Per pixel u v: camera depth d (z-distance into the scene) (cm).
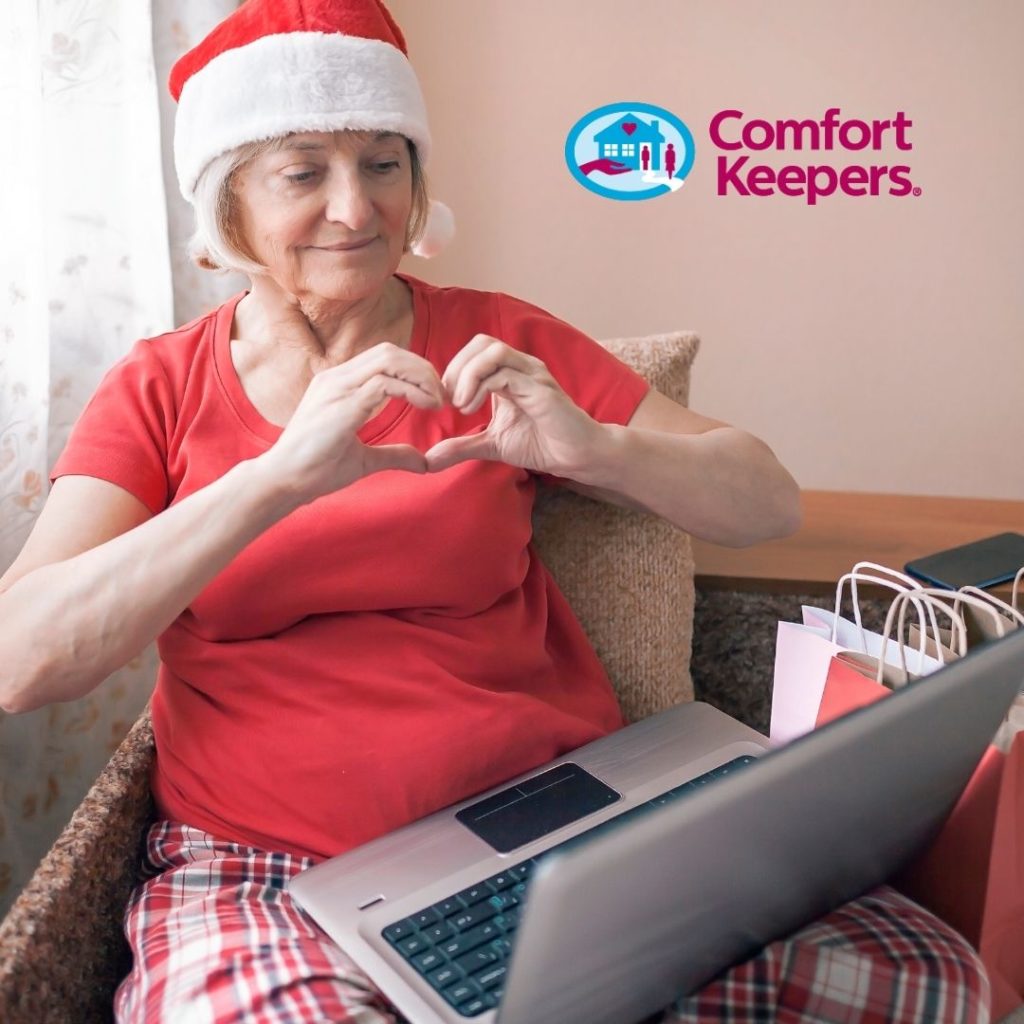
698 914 71
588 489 116
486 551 103
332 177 96
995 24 182
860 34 185
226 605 99
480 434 100
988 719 81
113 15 133
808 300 202
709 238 199
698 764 104
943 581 123
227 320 109
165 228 142
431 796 98
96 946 93
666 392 123
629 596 121
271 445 103
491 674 105
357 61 94
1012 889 89
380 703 99
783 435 211
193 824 100
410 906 88
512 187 199
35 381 125
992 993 92
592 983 69
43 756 142
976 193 192
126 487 100
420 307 112
